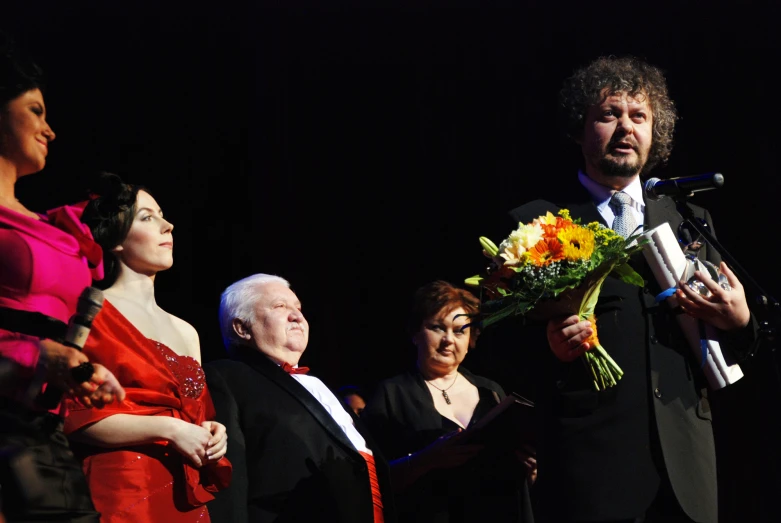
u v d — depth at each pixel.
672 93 15.47
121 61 15.21
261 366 7.88
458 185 16.48
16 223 5.49
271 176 15.91
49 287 5.46
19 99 5.70
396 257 16.48
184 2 15.54
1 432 5.02
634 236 6.41
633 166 7.36
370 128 16.52
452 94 16.48
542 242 6.52
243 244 15.85
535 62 16.17
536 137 16.19
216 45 15.74
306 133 16.31
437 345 9.41
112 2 15.16
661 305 6.83
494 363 7.37
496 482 8.38
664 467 6.50
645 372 6.68
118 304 6.69
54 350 5.10
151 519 5.98
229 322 8.28
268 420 7.51
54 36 14.83
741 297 6.62
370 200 16.50
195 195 15.68
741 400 13.59
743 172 15.20
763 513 13.53
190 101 15.62
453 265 16.45
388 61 16.52
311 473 7.36
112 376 5.27
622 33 15.74
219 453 6.39
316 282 16.17
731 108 15.30
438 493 8.49
